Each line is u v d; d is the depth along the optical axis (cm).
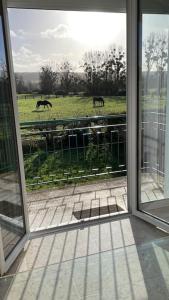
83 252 208
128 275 169
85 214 277
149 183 256
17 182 221
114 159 407
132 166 254
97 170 399
